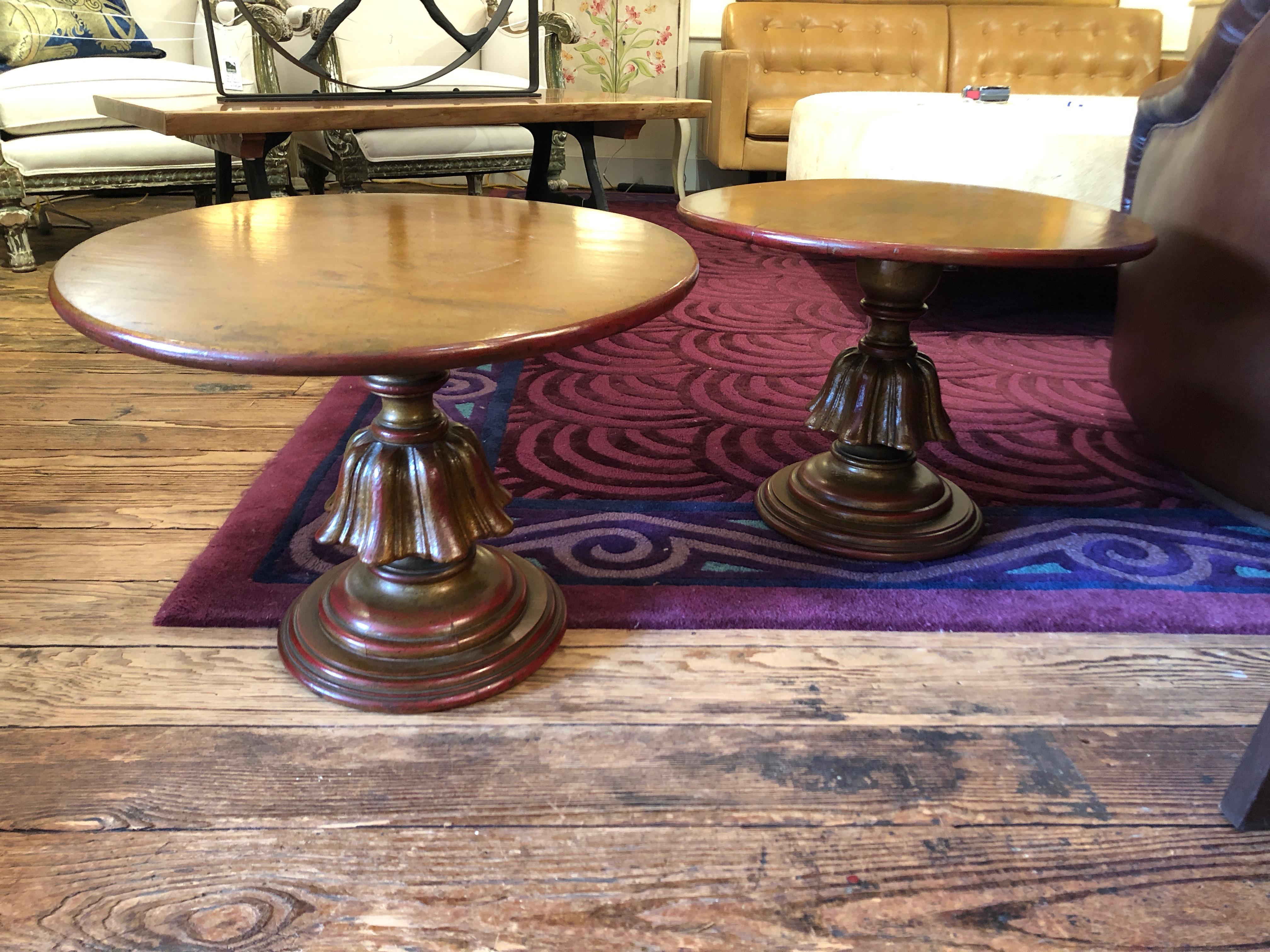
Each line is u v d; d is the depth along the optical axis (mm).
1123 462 1502
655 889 717
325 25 2182
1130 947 676
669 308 770
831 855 751
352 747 858
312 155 2926
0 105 2371
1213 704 941
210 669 963
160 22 3145
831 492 1245
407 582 961
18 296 2371
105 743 855
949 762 855
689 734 885
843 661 999
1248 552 1217
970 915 701
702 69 4059
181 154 2596
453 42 3160
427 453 904
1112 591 1121
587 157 2510
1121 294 1551
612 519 1291
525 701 927
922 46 3990
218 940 668
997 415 1699
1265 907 713
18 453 1467
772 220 1075
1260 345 1154
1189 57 4344
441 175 2848
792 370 1939
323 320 680
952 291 2604
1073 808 805
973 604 1090
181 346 631
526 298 740
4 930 673
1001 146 2115
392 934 676
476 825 773
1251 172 1139
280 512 1271
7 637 1005
